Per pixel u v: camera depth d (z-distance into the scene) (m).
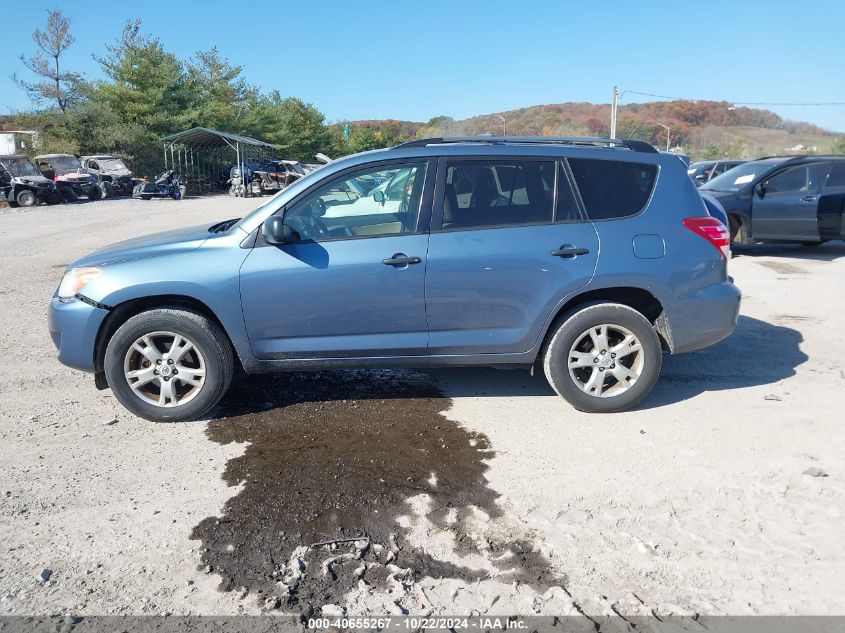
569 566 2.88
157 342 4.35
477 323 4.34
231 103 53.72
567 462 3.81
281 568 2.88
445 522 3.23
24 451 4.01
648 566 2.87
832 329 6.50
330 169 4.32
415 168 4.32
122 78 42.66
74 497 3.47
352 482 3.62
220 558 2.96
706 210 4.59
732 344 6.08
